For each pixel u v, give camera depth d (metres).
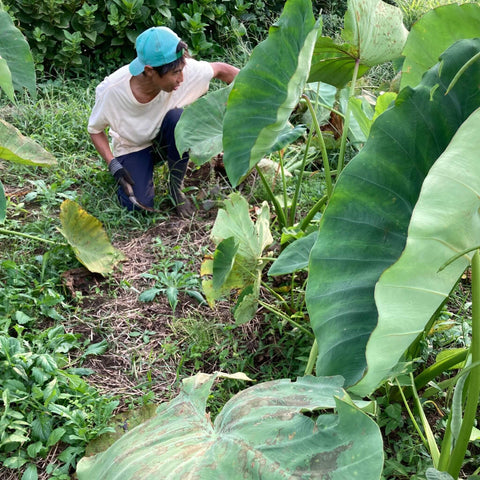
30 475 2.13
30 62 3.39
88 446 2.21
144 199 3.76
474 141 1.31
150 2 5.53
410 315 1.48
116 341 2.82
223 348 2.80
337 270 1.77
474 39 1.72
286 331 2.85
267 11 6.57
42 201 3.74
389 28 2.70
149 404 2.33
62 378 2.47
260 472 1.45
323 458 1.42
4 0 5.11
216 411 2.43
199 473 1.49
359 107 2.93
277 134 2.32
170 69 3.33
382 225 1.74
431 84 1.72
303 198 3.86
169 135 3.61
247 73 2.23
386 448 2.29
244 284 2.81
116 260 3.24
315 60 2.89
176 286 3.14
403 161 1.72
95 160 4.24
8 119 4.54
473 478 1.86
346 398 1.58
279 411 1.59
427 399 2.48
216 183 4.00
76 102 4.81
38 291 2.96
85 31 5.38
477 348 1.63
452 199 1.36
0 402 2.35
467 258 1.48
